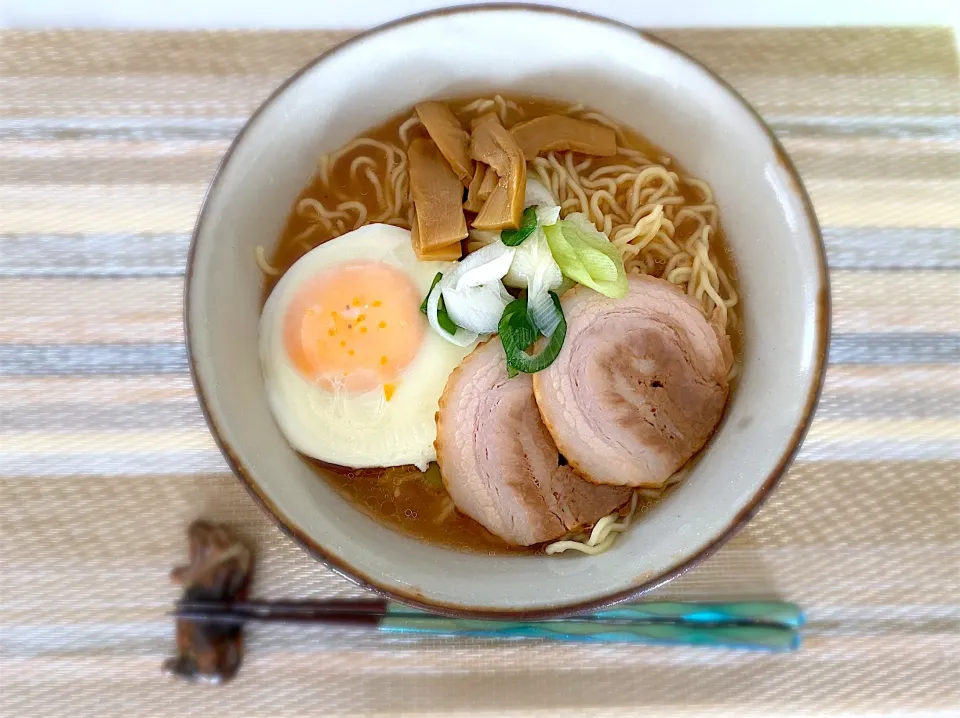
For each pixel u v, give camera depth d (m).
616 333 0.29
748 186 0.28
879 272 0.31
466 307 0.29
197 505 0.28
